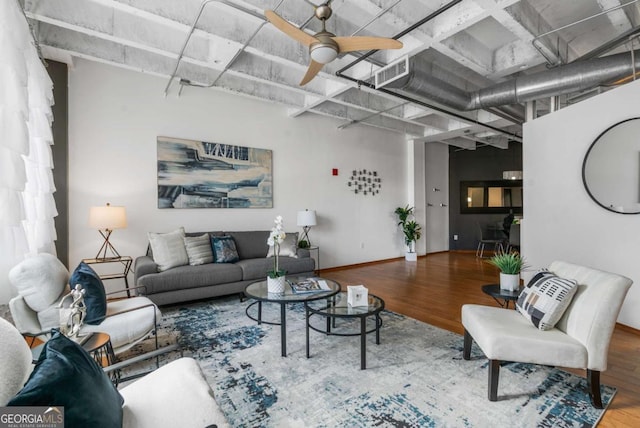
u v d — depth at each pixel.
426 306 3.64
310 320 3.19
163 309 3.52
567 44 3.60
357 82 3.93
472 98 4.00
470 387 1.96
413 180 7.26
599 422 1.63
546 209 3.76
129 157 3.96
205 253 3.91
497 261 2.66
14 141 1.84
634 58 2.91
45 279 2.06
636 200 2.84
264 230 4.91
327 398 1.85
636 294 2.82
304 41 2.18
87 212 3.71
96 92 3.75
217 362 2.30
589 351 1.72
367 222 6.55
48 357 0.97
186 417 1.13
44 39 3.07
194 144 4.40
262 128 5.07
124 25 2.98
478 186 8.38
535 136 3.93
